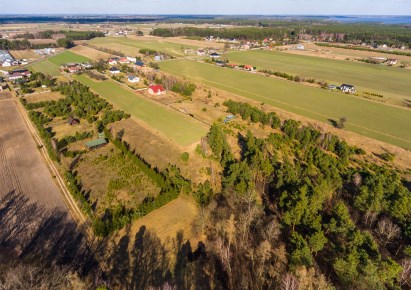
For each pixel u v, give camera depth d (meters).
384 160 76.38
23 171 69.75
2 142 85.00
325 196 55.59
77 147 81.00
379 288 36.25
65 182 65.06
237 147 82.62
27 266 42.16
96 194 61.22
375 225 51.72
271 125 95.69
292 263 40.78
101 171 69.50
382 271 37.84
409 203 49.81
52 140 80.00
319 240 42.69
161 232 50.84
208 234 50.38
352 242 42.22
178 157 75.75
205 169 70.50
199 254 46.50
